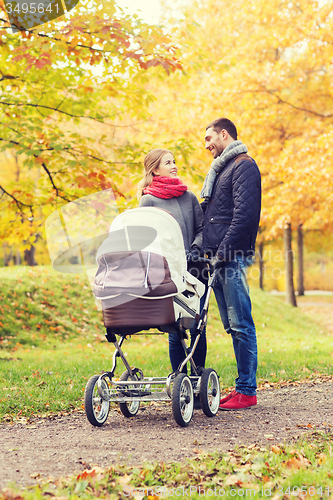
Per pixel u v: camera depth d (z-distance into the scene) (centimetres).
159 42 634
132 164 763
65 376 578
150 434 340
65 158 748
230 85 1208
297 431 344
